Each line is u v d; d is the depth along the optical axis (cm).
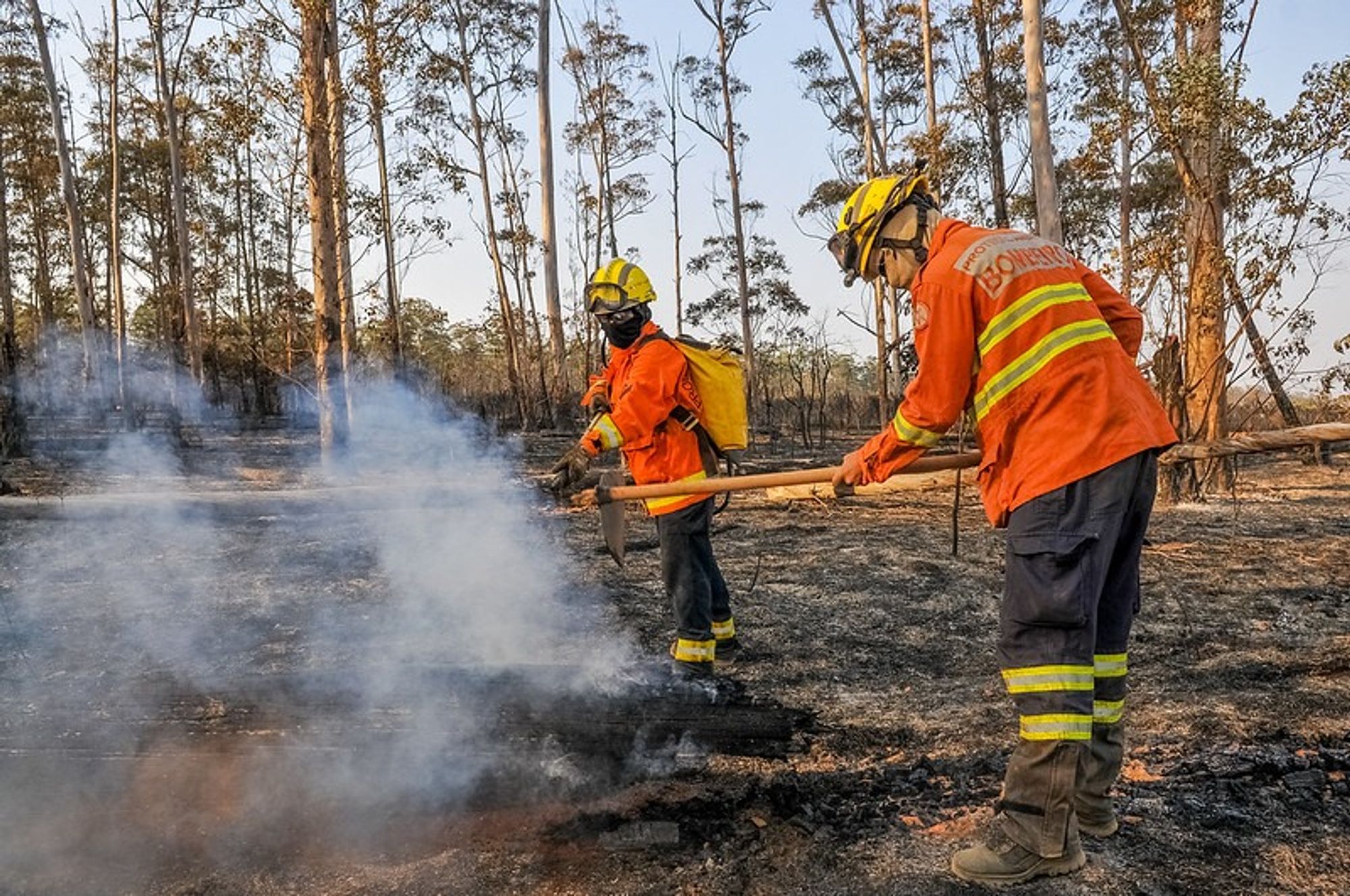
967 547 688
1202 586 545
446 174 1802
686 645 377
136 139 3109
